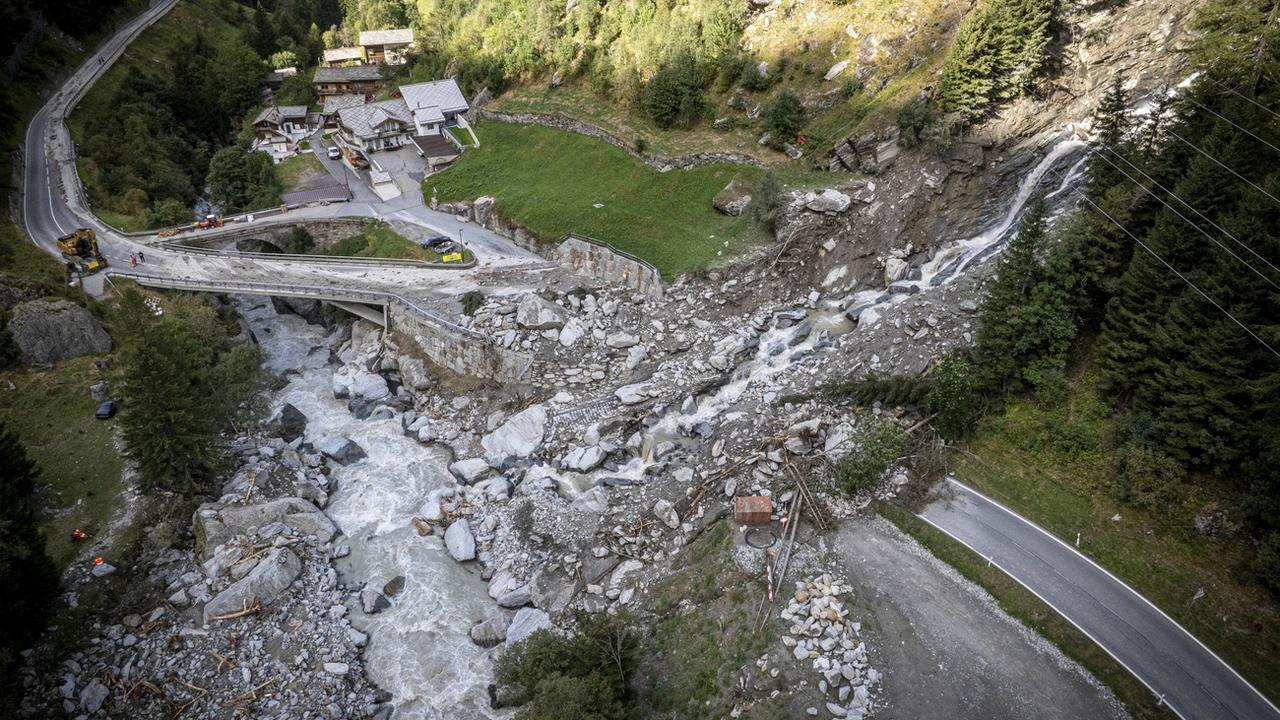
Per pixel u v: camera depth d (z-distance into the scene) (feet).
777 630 150.41
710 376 222.89
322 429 232.53
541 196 302.66
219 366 213.05
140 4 498.69
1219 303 153.07
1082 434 170.40
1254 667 133.08
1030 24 221.66
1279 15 165.68
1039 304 178.09
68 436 207.10
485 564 184.85
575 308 247.29
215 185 356.38
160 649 158.81
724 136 296.71
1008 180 228.43
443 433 229.86
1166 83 209.56
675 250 258.78
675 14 323.37
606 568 176.35
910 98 250.16
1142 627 142.72
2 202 301.02
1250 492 145.59
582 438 212.23
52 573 160.45
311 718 147.95
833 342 219.82
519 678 145.48
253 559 176.45
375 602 172.96
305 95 442.91
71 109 374.43
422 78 429.38
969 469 178.60
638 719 143.33
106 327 241.76
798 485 178.29
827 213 244.63
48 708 146.41
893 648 145.89
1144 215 173.06
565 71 363.35
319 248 321.93
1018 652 143.23
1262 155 162.09
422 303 258.16
